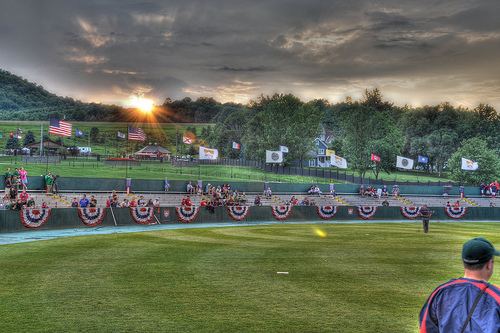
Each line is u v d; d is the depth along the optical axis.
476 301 3.80
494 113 170.25
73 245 21.67
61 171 66.31
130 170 75.19
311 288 12.52
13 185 37.84
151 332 8.60
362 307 10.55
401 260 17.62
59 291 11.96
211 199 43.28
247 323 9.23
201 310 10.20
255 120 125.19
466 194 67.75
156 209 36.19
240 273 14.62
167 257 17.97
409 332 8.73
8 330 8.68
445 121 151.62
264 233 29.05
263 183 55.78
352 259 17.78
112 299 11.15
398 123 179.50
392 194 64.81
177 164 86.44
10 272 14.60
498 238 27.42
